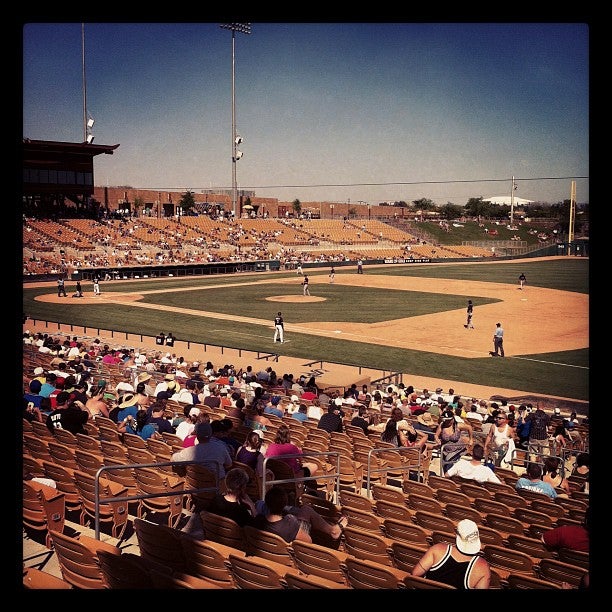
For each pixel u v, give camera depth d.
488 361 30.97
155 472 8.84
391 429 13.49
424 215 152.38
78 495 8.75
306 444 12.66
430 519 8.53
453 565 5.58
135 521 6.63
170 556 6.40
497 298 55.00
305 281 56.22
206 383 21.94
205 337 36.34
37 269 68.69
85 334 36.56
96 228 82.00
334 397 20.47
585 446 17.98
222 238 92.62
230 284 66.81
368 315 45.16
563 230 132.75
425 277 74.88
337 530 7.48
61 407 14.05
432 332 38.69
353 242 106.62
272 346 33.97
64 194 83.25
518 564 7.27
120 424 13.20
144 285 65.38
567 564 6.79
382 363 30.23
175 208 109.31
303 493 10.32
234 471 7.05
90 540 6.05
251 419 14.46
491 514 8.76
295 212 129.75
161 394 17.08
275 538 6.60
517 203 171.38
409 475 12.88
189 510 9.59
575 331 39.38
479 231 127.88
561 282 68.69
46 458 10.69
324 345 34.38
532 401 24.00
